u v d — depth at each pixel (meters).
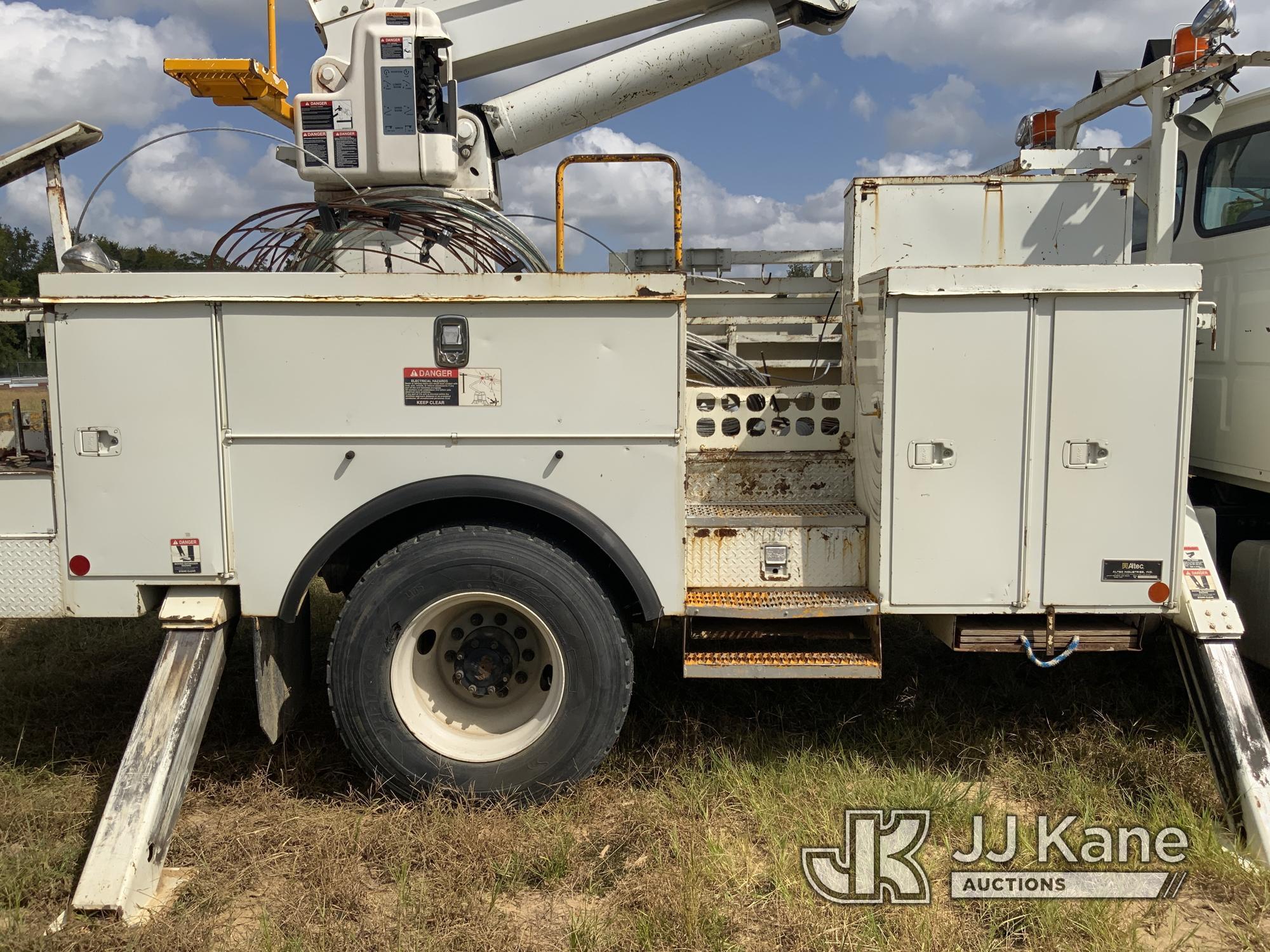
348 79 3.73
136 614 3.10
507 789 3.10
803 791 3.20
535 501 3.06
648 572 3.11
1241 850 2.88
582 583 3.06
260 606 3.10
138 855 2.65
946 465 3.05
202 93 3.71
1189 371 3.01
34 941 2.43
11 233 36.47
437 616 3.14
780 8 4.35
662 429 3.06
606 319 3.02
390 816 3.02
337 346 3.03
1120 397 3.02
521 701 3.29
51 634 5.10
